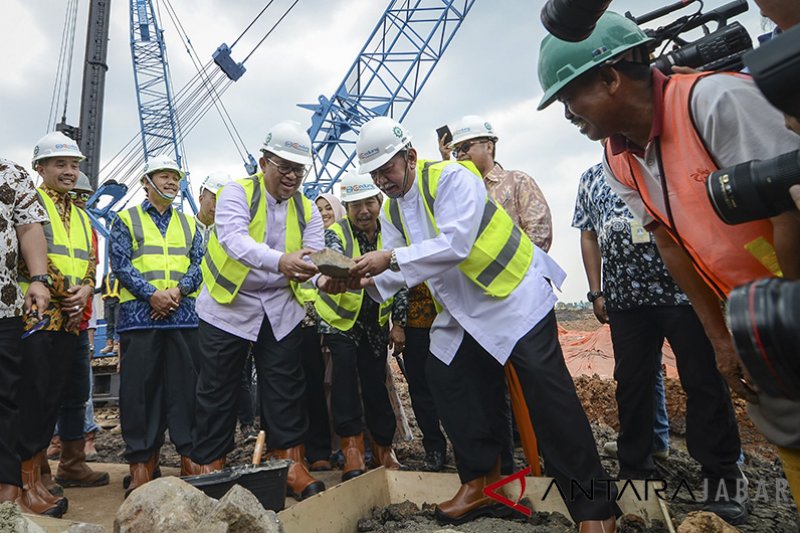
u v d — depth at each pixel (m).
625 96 1.81
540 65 1.94
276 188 3.50
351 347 4.07
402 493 3.43
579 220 3.83
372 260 2.84
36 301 2.96
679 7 2.17
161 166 4.10
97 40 17.52
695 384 2.98
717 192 1.32
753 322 0.92
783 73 0.94
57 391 3.61
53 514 3.19
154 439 3.83
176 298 3.91
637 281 3.20
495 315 2.80
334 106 21.45
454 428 3.00
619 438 3.42
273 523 2.02
